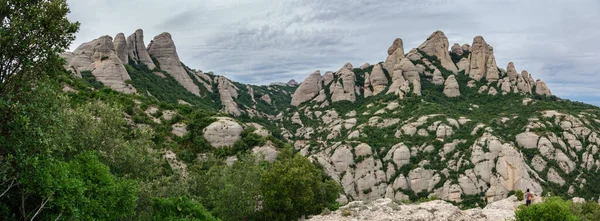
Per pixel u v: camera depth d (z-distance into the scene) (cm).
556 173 8644
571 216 2961
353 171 9712
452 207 4434
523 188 7975
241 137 7544
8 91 1859
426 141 10181
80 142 2833
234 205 3966
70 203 1972
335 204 5509
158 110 7856
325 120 15412
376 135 11175
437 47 17450
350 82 17500
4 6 1823
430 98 13900
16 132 1831
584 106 12638
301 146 12462
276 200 4131
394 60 17188
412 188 9006
